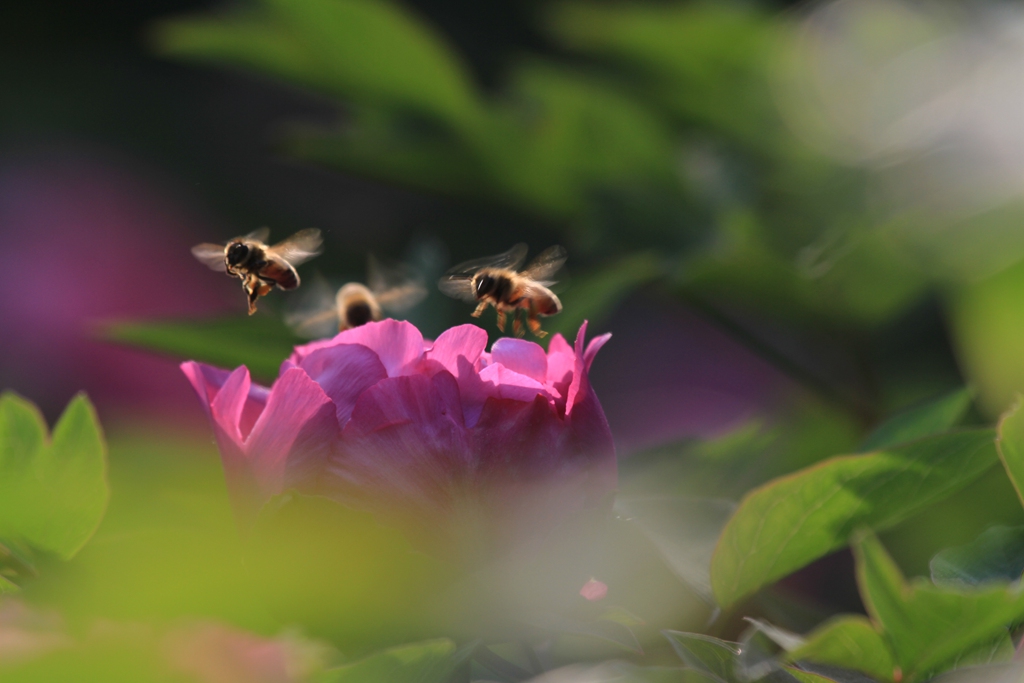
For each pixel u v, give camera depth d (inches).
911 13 33.1
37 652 23.3
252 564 28.4
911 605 28.4
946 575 28.9
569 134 32.2
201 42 32.4
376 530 28.4
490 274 31.1
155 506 29.8
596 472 28.7
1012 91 32.2
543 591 28.6
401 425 28.6
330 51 32.1
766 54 33.2
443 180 32.5
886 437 29.7
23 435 28.9
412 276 31.7
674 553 29.1
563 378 28.9
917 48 32.9
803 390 33.1
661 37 33.2
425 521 28.6
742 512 28.8
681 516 29.3
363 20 31.9
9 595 28.4
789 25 33.3
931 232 31.6
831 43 33.2
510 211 32.7
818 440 31.9
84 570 28.2
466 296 31.2
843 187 32.4
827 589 32.4
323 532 28.4
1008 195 31.6
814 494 28.8
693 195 32.3
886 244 31.5
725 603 28.9
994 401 31.2
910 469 28.7
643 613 28.9
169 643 24.3
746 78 33.2
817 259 31.6
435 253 31.9
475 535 28.6
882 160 32.3
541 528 28.6
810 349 32.5
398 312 31.6
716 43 33.2
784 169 32.9
